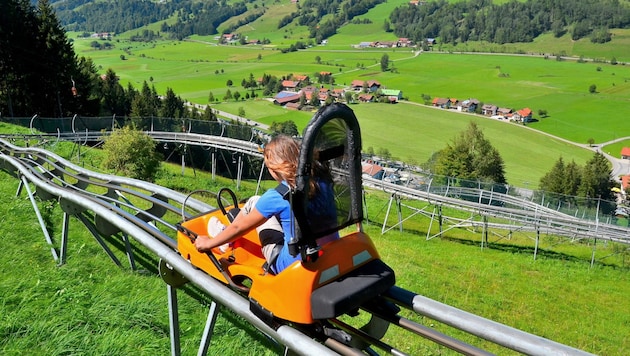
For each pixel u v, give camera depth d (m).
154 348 6.50
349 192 4.32
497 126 143.00
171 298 6.08
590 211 39.56
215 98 178.50
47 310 6.94
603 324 20.34
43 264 8.60
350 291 3.95
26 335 6.39
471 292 20.98
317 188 3.98
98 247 9.66
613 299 24.91
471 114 157.75
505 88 193.00
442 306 4.26
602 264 32.41
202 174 45.34
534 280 26.08
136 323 7.01
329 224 4.15
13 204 11.45
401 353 4.26
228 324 7.38
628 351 17.77
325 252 4.10
